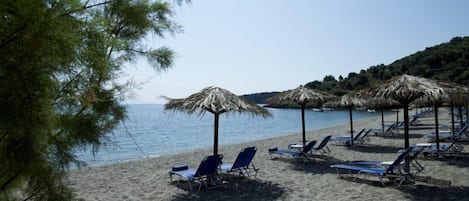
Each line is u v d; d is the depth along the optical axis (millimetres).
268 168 10156
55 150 2070
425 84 7363
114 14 3127
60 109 2098
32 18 1546
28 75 1580
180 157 13656
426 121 30047
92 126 2268
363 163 8500
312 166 10398
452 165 9586
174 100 8711
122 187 8266
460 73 69812
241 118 58906
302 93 11891
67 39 1693
